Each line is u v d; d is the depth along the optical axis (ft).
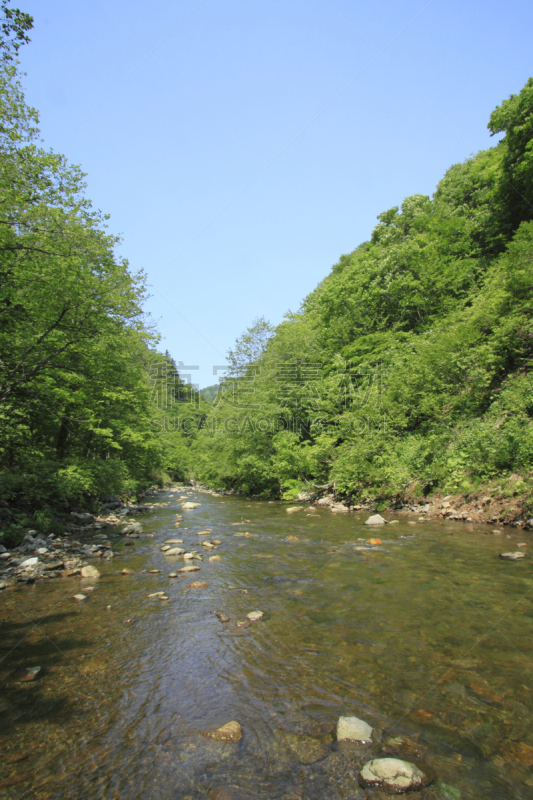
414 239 117.91
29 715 12.64
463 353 59.16
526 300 56.70
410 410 67.41
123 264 48.49
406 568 27.37
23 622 20.10
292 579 26.32
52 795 9.36
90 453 84.53
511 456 43.98
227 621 19.75
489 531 37.32
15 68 40.42
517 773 9.78
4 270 38.73
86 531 47.01
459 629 17.80
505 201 105.50
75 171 48.91
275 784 9.61
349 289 111.55
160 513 65.92
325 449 76.59
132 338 57.41
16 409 49.34
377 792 9.22
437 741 11.00
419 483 54.39
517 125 96.63
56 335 44.60
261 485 103.24
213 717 12.35
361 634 17.78
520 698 12.80
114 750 10.96
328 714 12.35
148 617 20.49
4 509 42.52
